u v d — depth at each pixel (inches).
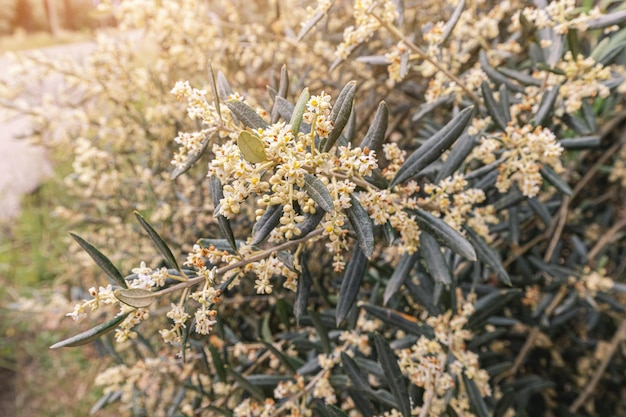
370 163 10.8
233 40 25.0
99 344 25.7
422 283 18.3
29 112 27.9
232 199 10.1
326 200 9.8
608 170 26.6
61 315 32.3
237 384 19.2
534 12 16.2
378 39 25.6
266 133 10.0
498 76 18.6
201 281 11.6
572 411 27.0
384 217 11.9
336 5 26.8
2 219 57.6
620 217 31.9
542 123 15.7
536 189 14.5
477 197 14.5
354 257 14.4
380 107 12.1
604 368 26.6
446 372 15.8
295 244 12.4
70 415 41.7
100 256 10.6
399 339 19.3
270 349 17.9
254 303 24.0
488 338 19.3
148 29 24.8
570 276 23.3
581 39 22.5
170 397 24.8
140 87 27.2
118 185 28.5
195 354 20.6
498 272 14.8
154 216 25.9
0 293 51.6
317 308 25.1
